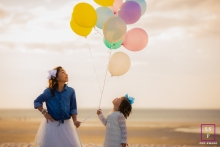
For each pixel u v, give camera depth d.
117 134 4.67
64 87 4.82
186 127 20.44
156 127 20.73
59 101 4.71
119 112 4.76
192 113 52.25
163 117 40.31
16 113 55.38
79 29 5.20
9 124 23.62
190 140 13.30
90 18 4.88
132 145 8.85
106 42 5.20
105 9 5.08
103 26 4.91
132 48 5.17
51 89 4.73
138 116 43.72
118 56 4.99
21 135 15.45
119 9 5.14
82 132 17.17
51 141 4.63
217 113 51.06
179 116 42.22
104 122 4.85
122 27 4.82
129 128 19.83
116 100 4.88
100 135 15.51
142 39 5.14
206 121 30.81
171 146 8.74
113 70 4.98
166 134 15.92
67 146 4.67
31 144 8.69
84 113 53.50
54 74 4.73
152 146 8.67
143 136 15.12
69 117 4.79
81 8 4.87
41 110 4.68
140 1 5.21
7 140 13.23
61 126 4.70
